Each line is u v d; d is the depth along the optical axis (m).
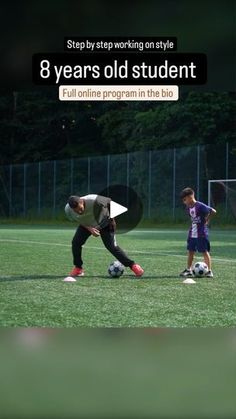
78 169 39.91
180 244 19.03
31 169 42.38
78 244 9.52
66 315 5.91
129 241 20.80
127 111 45.25
